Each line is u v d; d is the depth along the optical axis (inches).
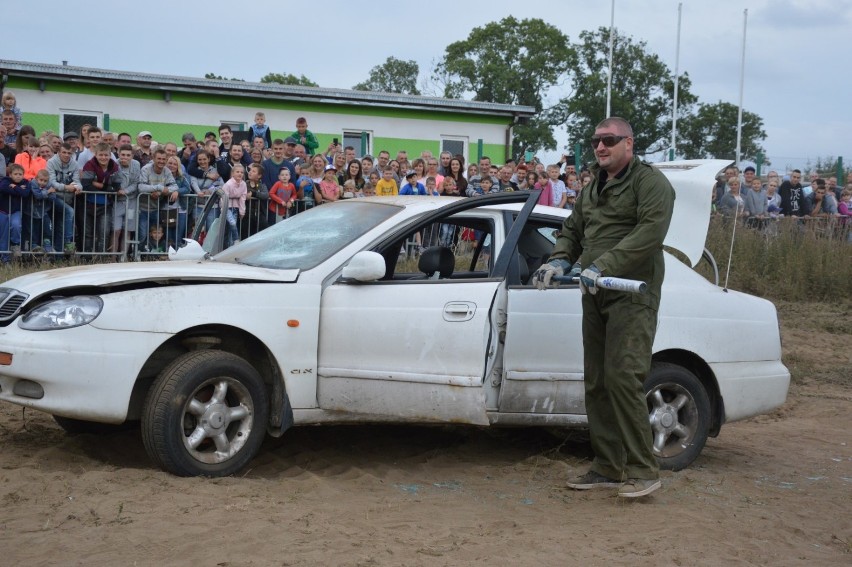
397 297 226.1
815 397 390.6
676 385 252.4
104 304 209.9
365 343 225.0
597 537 186.7
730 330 260.4
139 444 247.3
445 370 222.4
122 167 471.8
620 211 213.9
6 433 251.8
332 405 225.6
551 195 627.8
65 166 463.5
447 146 962.1
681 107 1761.8
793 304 590.9
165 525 179.2
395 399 224.5
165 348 220.4
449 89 2080.5
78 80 782.5
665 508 211.9
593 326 220.2
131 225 476.1
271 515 188.2
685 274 261.3
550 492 222.2
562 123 1875.0
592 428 225.9
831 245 629.9
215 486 207.3
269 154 546.9
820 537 201.3
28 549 165.6
